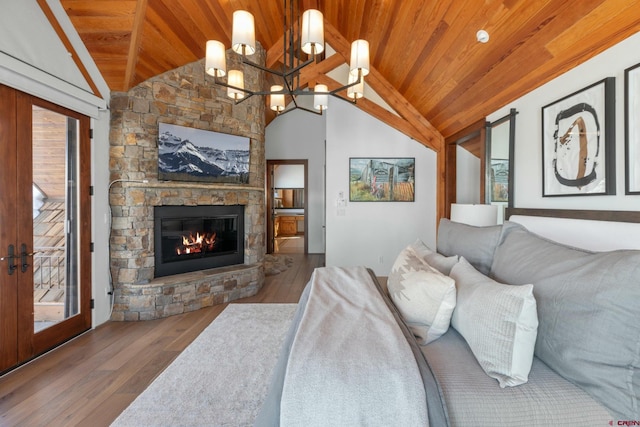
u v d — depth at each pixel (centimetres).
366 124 492
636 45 169
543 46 221
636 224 150
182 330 291
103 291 308
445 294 144
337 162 496
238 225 406
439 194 469
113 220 315
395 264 198
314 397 101
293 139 712
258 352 241
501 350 111
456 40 278
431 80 356
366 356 112
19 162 229
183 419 168
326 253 498
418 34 306
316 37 198
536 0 200
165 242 347
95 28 264
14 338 223
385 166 492
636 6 162
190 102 349
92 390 196
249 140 404
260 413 110
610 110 182
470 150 467
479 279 142
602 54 190
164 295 324
